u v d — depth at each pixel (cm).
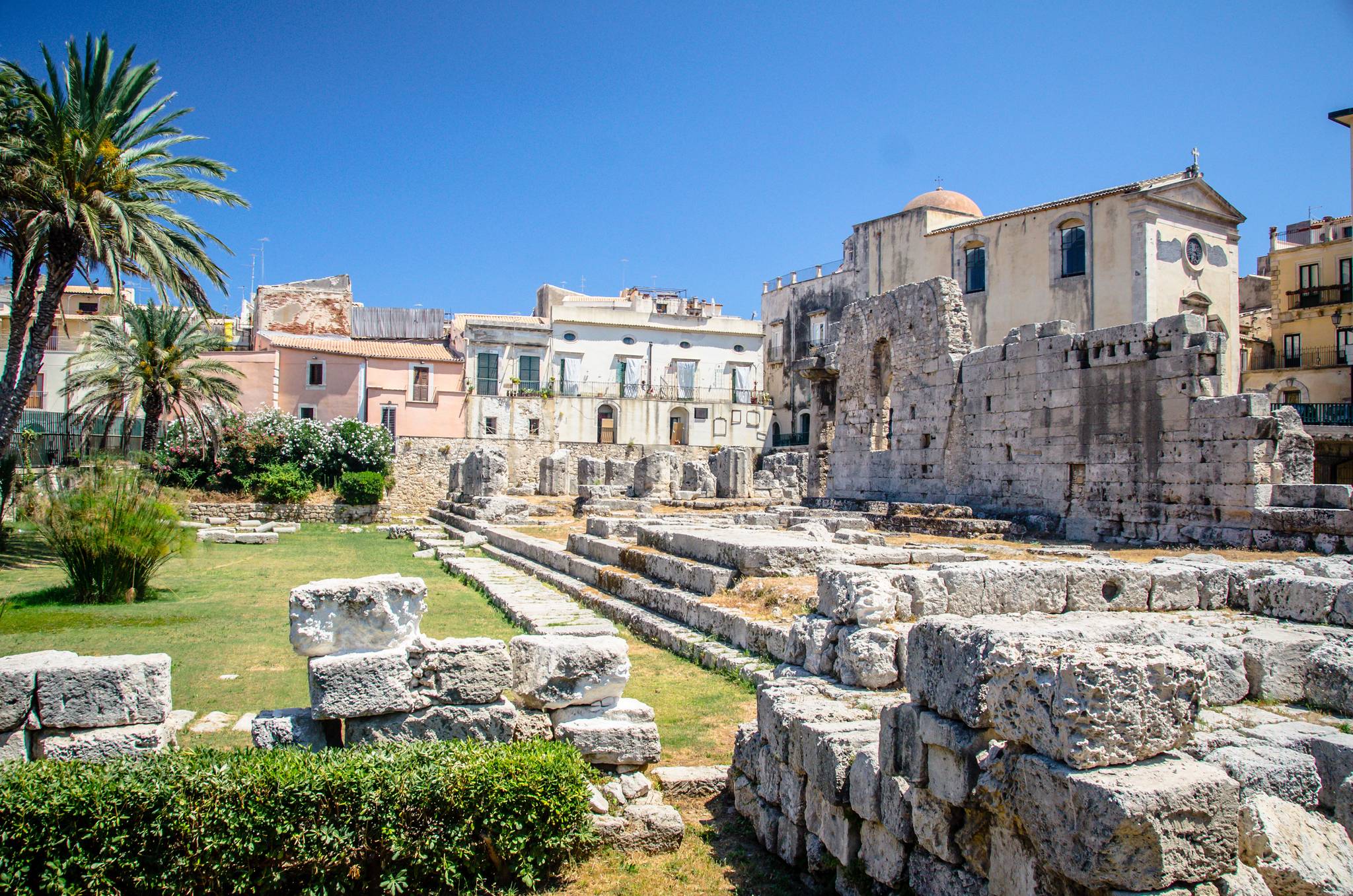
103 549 1702
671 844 679
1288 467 1958
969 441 2608
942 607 885
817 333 6319
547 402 6031
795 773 651
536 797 626
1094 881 402
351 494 4256
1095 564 981
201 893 570
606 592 1748
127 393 3788
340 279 6612
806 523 2378
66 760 612
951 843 512
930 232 5038
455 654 705
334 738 695
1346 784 570
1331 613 901
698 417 6425
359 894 598
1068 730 431
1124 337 2153
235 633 1410
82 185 2323
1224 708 734
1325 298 4734
